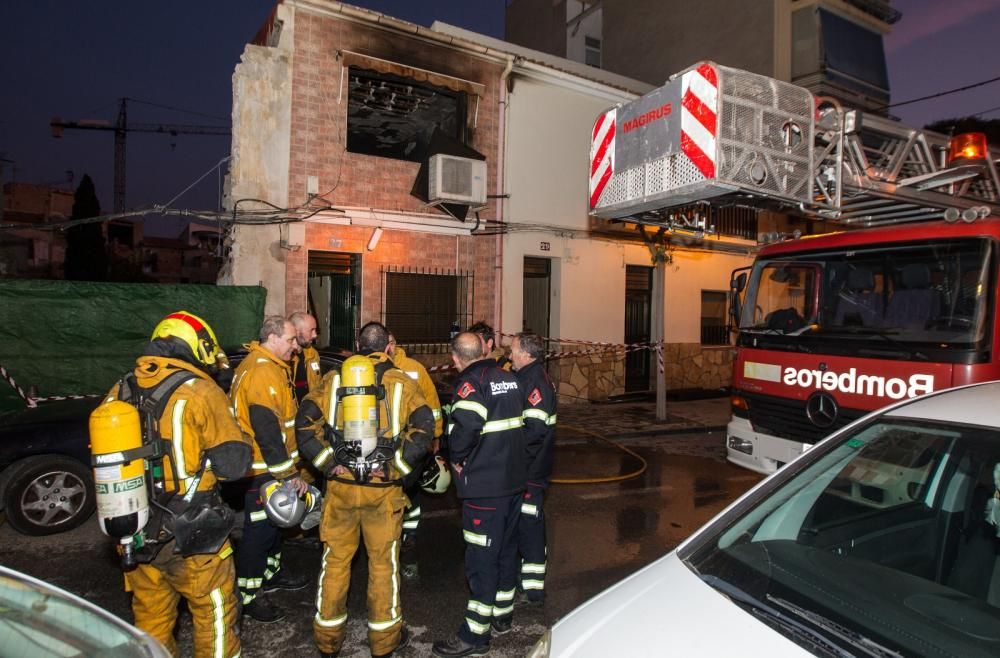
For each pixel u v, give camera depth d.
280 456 3.25
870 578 2.05
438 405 4.68
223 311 8.68
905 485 2.37
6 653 1.53
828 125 5.17
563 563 4.81
